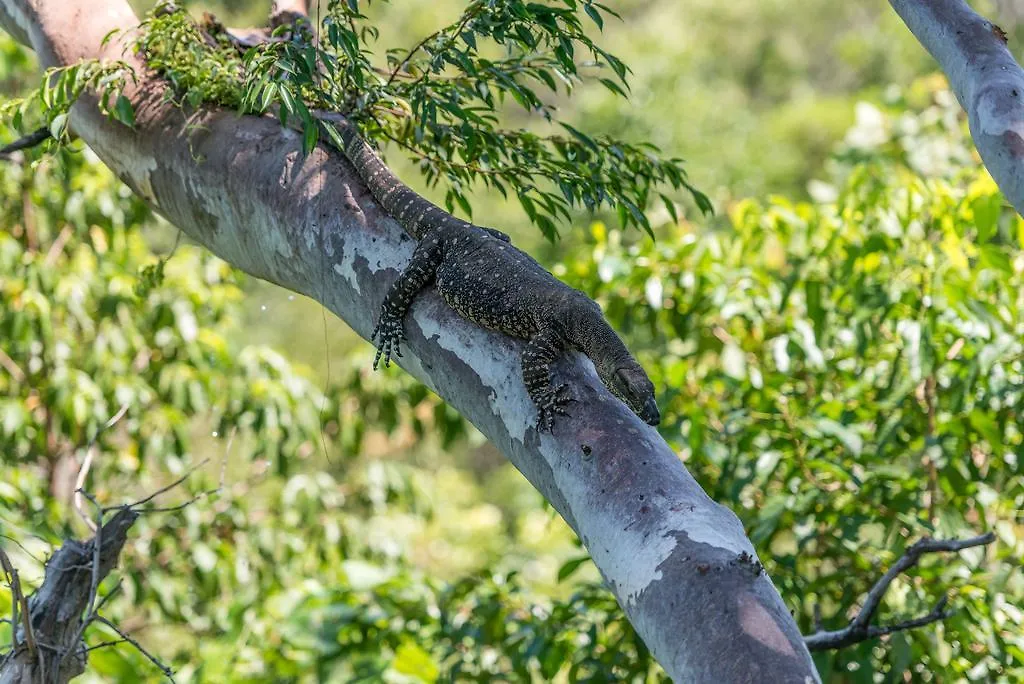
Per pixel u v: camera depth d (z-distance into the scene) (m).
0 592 9.23
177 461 13.72
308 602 10.87
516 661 10.02
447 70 11.03
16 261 13.09
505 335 6.92
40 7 9.01
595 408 6.02
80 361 14.18
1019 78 6.01
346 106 8.41
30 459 14.52
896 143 15.40
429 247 7.33
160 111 8.34
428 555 22.91
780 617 4.88
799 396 11.22
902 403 10.59
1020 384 9.94
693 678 4.81
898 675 9.14
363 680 10.37
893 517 10.12
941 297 10.36
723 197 18.91
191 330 13.88
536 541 23.89
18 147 9.25
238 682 10.80
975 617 9.34
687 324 11.42
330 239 7.52
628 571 5.30
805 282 10.59
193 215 8.38
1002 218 11.54
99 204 13.55
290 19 9.51
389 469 14.79
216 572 13.48
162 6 8.70
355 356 13.90
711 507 5.40
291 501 13.70
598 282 11.53
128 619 15.61
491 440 6.72
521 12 7.51
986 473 10.98
